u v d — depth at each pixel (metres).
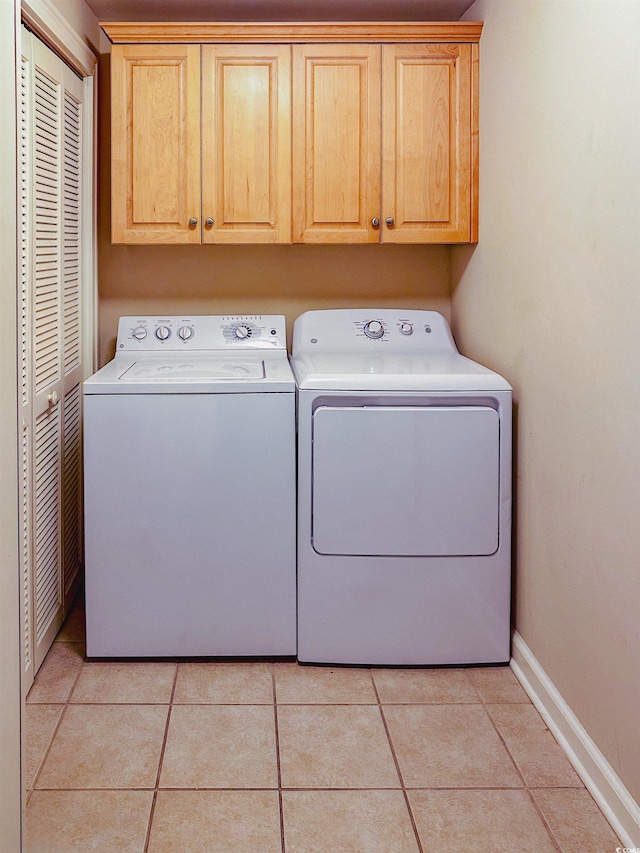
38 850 1.68
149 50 2.84
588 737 1.96
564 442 2.12
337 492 2.47
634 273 1.69
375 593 2.51
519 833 1.76
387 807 1.84
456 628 2.53
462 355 3.15
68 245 2.79
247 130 2.88
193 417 2.47
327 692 2.38
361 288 3.31
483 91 2.84
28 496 2.30
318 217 2.92
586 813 1.83
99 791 1.89
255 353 3.08
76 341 2.95
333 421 2.45
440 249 3.32
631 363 1.72
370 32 2.84
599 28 1.85
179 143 2.87
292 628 2.56
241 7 2.95
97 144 3.08
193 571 2.52
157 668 2.52
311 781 1.94
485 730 2.18
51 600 2.63
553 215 2.17
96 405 2.46
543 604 2.30
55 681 2.41
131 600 2.53
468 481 2.48
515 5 2.47
